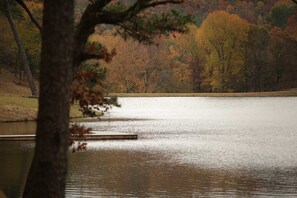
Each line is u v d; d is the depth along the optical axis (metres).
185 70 140.25
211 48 138.38
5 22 83.69
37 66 89.94
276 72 137.25
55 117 10.24
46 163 10.27
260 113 74.69
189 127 50.22
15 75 90.50
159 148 33.25
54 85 10.23
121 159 28.30
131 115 67.88
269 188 21.09
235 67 137.75
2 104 54.41
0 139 35.62
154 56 139.00
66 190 20.39
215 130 47.19
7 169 24.61
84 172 24.34
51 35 10.23
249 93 128.75
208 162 27.80
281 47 136.75
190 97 124.12
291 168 26.02
